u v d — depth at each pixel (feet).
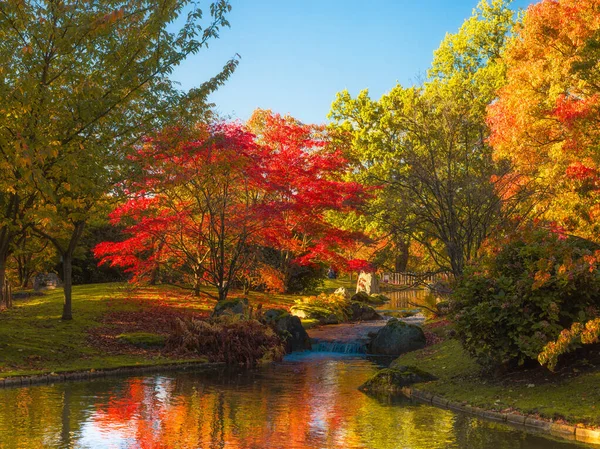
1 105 48.98
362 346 78.64
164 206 86.53
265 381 53.78
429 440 32.37
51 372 51.49
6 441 31.24
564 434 33.60
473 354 46.06
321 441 32.17
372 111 141.08
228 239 97.45
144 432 33.76
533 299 41.68
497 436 33.19
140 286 108.88
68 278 77.77
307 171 91.76
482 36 138.72
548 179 75.87
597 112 68.69
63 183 52.95
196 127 76.64
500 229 49.01
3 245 62.59
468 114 82.07
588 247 46.14
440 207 69.15
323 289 163.02
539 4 79.77
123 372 56.39
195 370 60.39
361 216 132.57
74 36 52.80
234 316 74.23
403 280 184.44
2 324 71.20
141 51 57.36
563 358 43.45
